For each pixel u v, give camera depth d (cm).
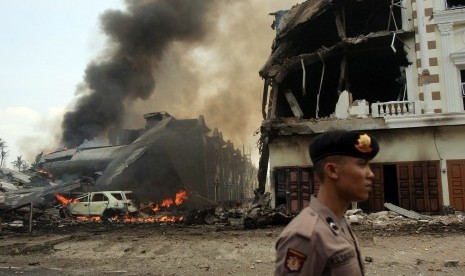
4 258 841
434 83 1453
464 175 1374
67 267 751
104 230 1301
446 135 1411
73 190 2466
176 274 670
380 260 698
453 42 1458
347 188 150
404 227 1040
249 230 1146
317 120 1520
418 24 1500
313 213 150
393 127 1428
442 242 825
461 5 1516
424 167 1418
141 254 846
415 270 625
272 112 1783
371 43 1584
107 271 707
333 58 1784
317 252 137
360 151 150
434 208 1385
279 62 1827
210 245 891
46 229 1382
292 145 1592
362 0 1652
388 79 1967
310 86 2084
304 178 1545
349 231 156
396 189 1708
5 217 1723
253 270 675
